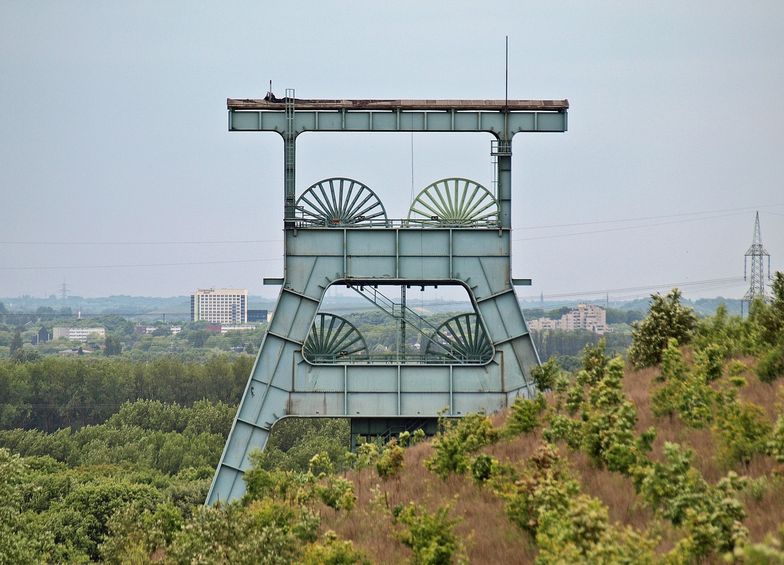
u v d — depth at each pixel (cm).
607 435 11894
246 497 15400
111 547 14475
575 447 12800
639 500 10244
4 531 15138
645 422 13188
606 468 11675
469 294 19175
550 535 9294
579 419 14225
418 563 10362
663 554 8500
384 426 19400
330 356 19250
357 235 19100
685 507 9325
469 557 10094
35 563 15050
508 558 9800
